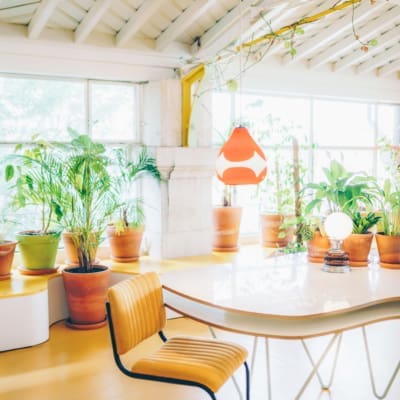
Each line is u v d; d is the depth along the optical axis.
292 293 2.74
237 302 2.56
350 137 7.44
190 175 5.52
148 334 2.70
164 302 2.87
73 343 4.19
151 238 5.60
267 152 6.68
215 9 5.00
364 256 3.47
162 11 4.94
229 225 6.07
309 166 7.09
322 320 2.54
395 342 4.17
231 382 3.44
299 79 6.67
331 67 6.92
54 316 4.69
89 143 4.46
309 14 5.58
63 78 5.22
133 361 3.83
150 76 5.50
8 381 3.48
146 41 5.41
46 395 3.27
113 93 5.52
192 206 5.59
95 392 3.31
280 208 6.41
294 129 6.94
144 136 5.66
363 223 3.51
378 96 7.37
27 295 4.09
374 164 7.64
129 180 5.10
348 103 7.39
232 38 5.07
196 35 5.52
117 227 5.00
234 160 3.00
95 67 5.20
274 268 3.41
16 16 4.68
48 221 4.70
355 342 4.18
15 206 4.91
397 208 3.44
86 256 4.58
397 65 7.03
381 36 6.26
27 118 5.07
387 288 2.84
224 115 6.46
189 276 3.16
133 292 2.62
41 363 3.79
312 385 3.39
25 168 4.85
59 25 4.96
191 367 2.43
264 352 3.97
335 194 3.52
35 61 4.91
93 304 4.52
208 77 5.36
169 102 5.45
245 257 5.64
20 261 5.06
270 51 6.07
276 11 4.80
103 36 5.19
